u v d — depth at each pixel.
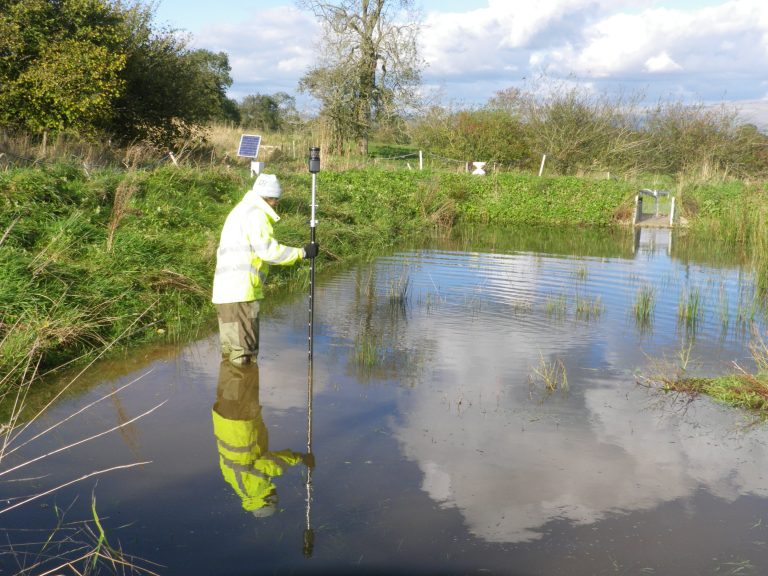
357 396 5.39
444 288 9.80
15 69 17.36
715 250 14.38
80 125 17.80
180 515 3.56
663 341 7.20
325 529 3.46
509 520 3.61
